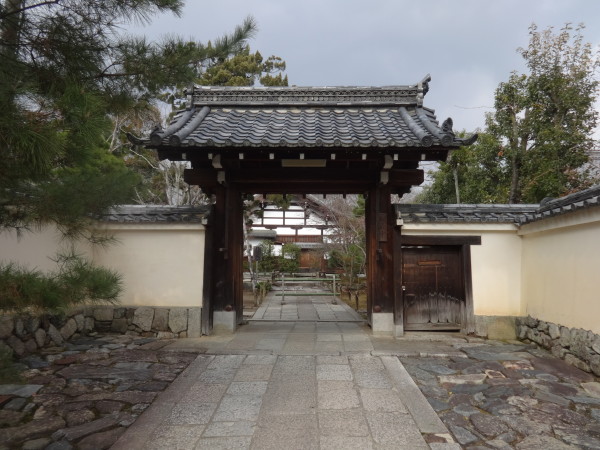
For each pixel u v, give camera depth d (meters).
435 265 7.07
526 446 3.18
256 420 3.65
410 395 4.20
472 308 6.74
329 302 12.89
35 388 4.26
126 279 6.98
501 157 11.05
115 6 2.89
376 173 7.11
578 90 10.36
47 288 2.40
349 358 5.47
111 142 12.85
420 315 7.02
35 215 2.53
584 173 10.37
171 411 3.82
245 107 8.14
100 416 3.68
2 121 1.94
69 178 2.57
